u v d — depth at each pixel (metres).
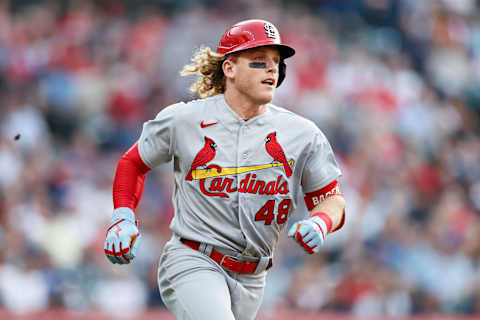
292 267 36.31
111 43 46.38
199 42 45.88
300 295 35.34
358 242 38.88
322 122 44.41
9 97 41.91
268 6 51.06
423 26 54.69
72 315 28.02
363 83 47.31
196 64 14.38
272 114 13.67
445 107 50.19
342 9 53.72
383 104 46.97
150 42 46.09
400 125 46.56
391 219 40.31
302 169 13.70
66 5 48.19
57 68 44.44
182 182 13.66
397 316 35.12
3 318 26.92
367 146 43.94
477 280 39.34
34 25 46.47
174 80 44.41
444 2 56.22
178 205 13.85
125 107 43.25
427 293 38.12
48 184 38.03
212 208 13.35
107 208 37.78
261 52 13.26
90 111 43.34
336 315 32.41
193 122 13.40
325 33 50.94
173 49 45.22
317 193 13.80
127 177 13.78
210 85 14.44
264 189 13.37
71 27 46.62
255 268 13.77
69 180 38.41
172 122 13.43
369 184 42.16
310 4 53.16
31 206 35.84
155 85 44.50
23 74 43.91
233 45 13.39
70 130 42.72
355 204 40.28
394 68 49.88
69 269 34.06
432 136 47.59
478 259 40.31
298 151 13.52
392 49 52.53
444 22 55.44
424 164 45.12
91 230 36.16
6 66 43.88
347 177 41.69
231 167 13.32
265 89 13.26
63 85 43.69
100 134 42.34
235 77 13.39
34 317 27.41
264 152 13.38
